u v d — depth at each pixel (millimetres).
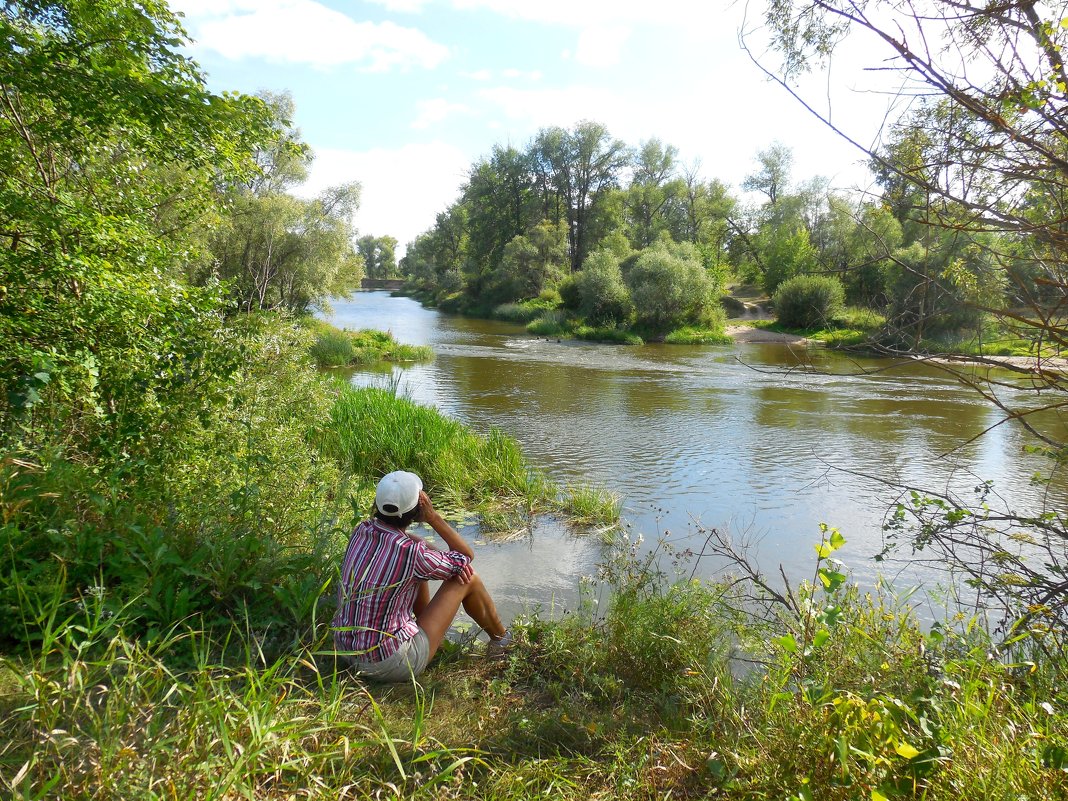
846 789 2355
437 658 3988
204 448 5137
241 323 6133
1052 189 2854
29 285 5188
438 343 32594
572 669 3973
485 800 2531
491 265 62531
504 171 62844
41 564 3352
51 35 5734
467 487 9141
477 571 6582
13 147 5785
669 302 36219
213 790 2072
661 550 7305
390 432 10336
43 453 4047
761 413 15938
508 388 19359
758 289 50594
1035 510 8688
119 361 5160
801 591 4180
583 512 8367
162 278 6035
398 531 3559
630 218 62750
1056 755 2234
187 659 3234
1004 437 13461
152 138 6211
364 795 2400
